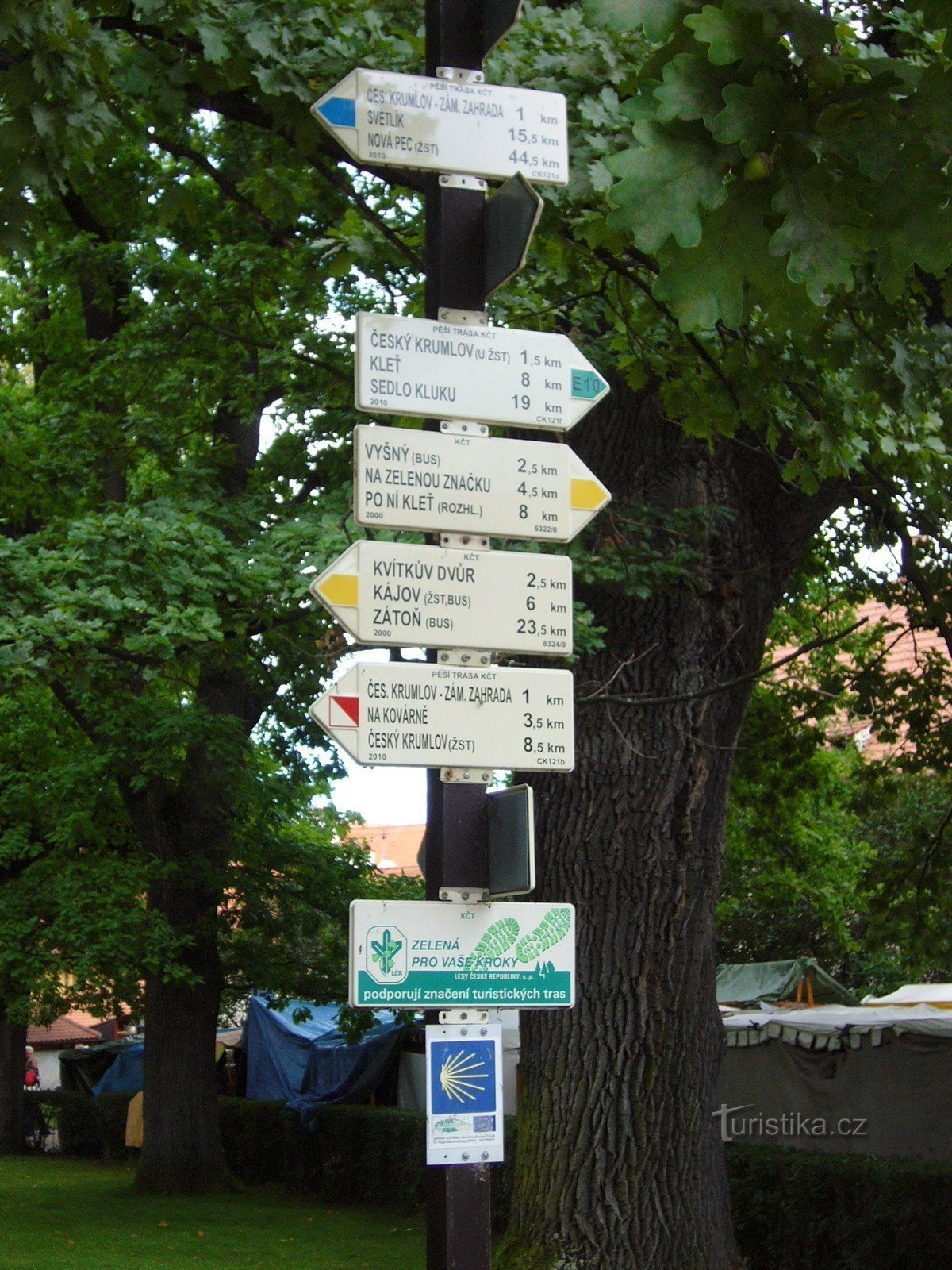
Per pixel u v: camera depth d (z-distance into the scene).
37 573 8.57
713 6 2.64
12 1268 13.34
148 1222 16.69
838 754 20.61
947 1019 14.08
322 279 10.94
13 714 18.02
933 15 2.78
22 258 5.60
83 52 5.59
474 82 4.18
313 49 6.38
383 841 53.12
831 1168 12.45
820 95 2.62
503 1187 15.83
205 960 18.56
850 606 16.86
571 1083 9.54
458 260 4.05
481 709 3.81
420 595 3.81
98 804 16.95
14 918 15.28
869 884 15.80
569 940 3.80
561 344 4.05
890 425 7.55
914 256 2.71
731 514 10.13
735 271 2.73
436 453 3.88
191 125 10.62
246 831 18.03
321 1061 22.64
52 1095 29.31
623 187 2.60
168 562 8.76
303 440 13.43
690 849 9.86
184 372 12.79
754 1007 20.22
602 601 10.00
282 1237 15.73
